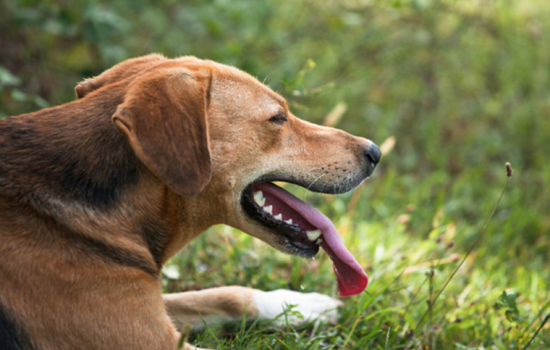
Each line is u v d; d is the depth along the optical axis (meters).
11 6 5.60
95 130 2.55
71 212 2.44
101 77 2.95
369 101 6.68
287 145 2.93
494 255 4.58
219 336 3.11
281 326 3.20
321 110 6.25
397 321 3.35
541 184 5.54
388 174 5.75
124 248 2.50
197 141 2.44
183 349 2.45
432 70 6.96
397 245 4.37
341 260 3.01
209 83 2.70
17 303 2.27
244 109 2.76
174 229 2.76
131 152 2.53
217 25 5.79
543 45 7.30
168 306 3.10
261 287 3.64
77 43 5.86
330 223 3.03
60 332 2.29
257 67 5.69
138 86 2.44
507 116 6.49
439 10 7.02
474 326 3.41
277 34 6.52
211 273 3.76
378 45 6.92
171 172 2.38
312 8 6.89
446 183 5.68
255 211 2.92
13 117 2.64
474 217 5.20
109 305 2.35
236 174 2.77
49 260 2.34
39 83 5.69
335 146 3.05
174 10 6.35
